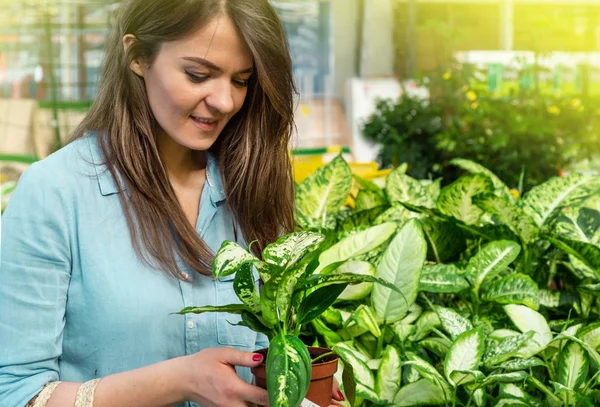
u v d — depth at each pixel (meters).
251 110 1.40
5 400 1.20
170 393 1.13
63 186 1.27
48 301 1.24
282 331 1.05
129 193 1.30
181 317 1.31
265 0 1.26
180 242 1.31
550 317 1.60
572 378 1.29
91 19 6.41
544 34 4.82
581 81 4.84
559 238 1.45
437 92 4.40
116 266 1.27
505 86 4.63
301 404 1.04
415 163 4.21
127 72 1.29
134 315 1.27
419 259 1.41
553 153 4.02
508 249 1.50
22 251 1.23
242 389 1.07
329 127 6.81
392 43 6.44
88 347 1.28
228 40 1.21
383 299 1.41
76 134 1.35
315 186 1.78
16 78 6.31
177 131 1.26
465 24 6.14
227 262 1.01
